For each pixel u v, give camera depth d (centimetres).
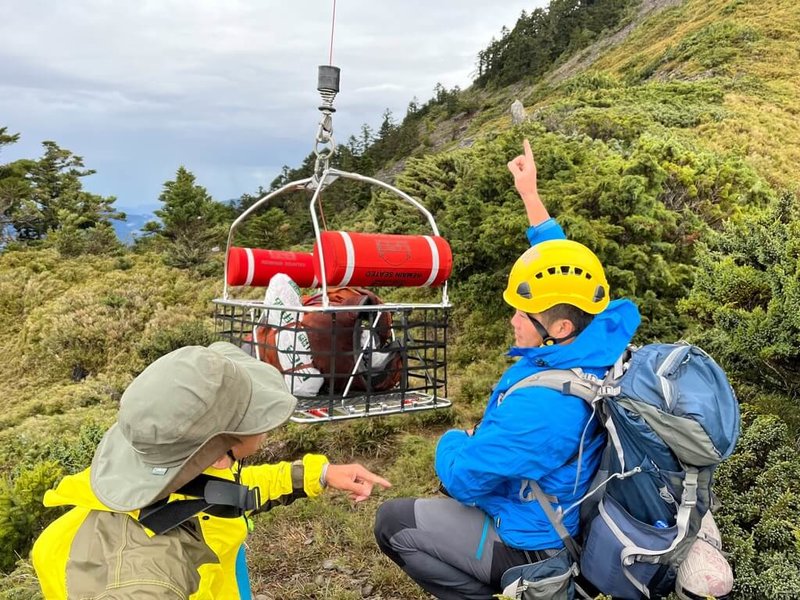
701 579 192
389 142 8025
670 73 3191
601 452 206
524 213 816
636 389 188
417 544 237
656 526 197
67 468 505
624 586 200
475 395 632
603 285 210
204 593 143
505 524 215
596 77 3148
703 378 193
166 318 1340
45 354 1316
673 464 190
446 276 272
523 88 7469
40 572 145
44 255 1930
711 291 346
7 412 1079
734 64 2825
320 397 258
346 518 390
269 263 320
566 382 198
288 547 365
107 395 1065
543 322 212
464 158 1303
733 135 1794
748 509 243
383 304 278
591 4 8156
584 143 1094
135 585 126
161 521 140
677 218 770
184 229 1775
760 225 345
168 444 137
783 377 305
